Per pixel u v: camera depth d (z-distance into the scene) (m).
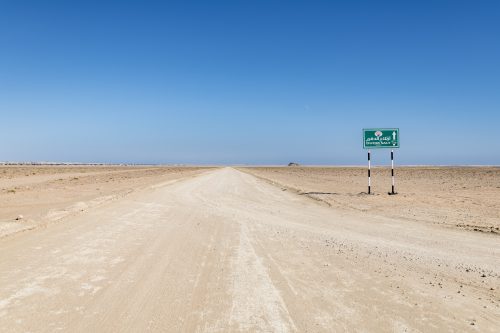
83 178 52.31
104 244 11.43
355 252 10.93
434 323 6.25
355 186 40.59
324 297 7.34
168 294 7.42
